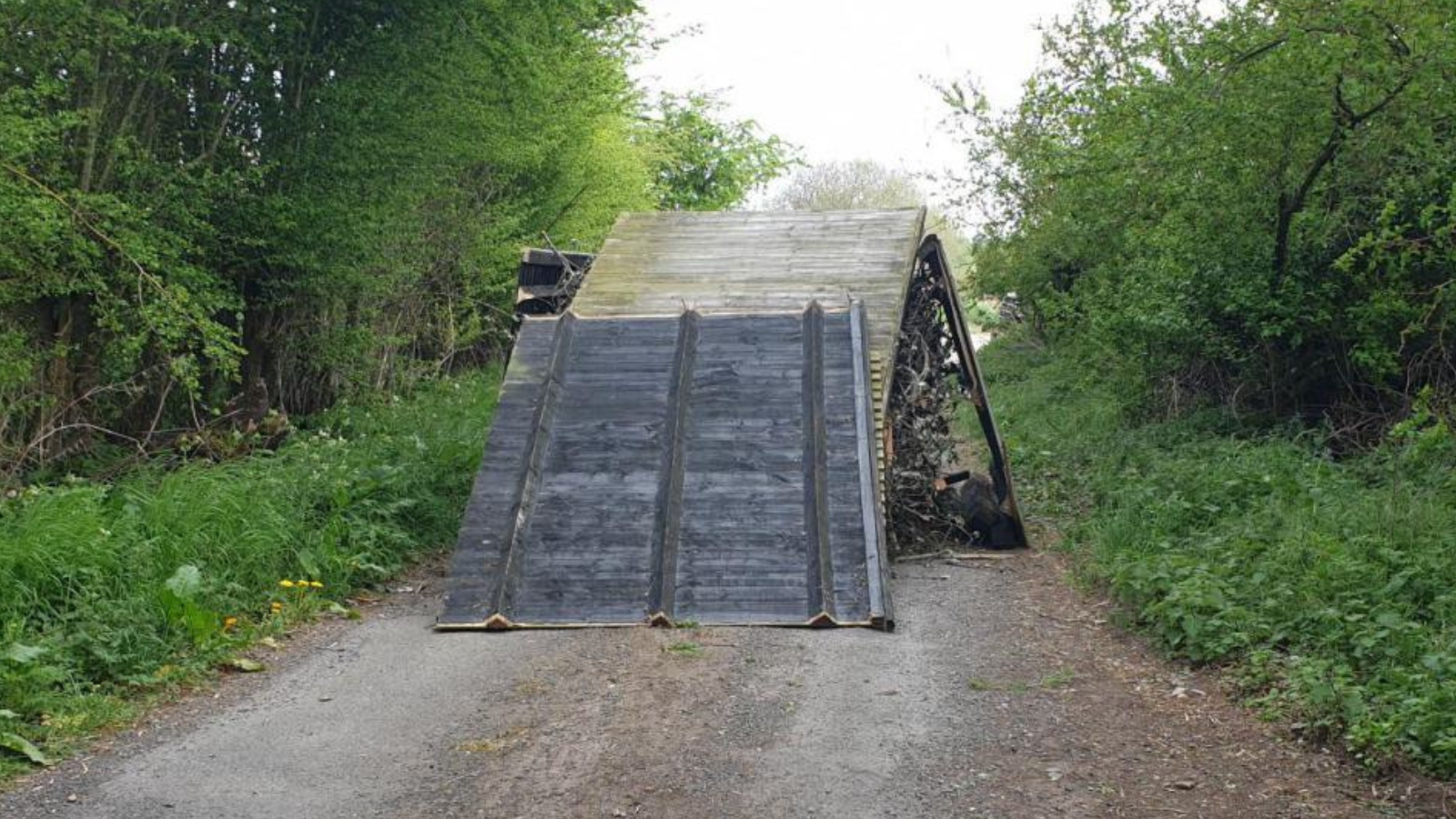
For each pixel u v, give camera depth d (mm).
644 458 9789
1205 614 8219
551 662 7816
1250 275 13688
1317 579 8273
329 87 13797
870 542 9094
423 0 13898
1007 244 24141
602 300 11727
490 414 16844
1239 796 5766
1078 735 6594
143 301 12148
